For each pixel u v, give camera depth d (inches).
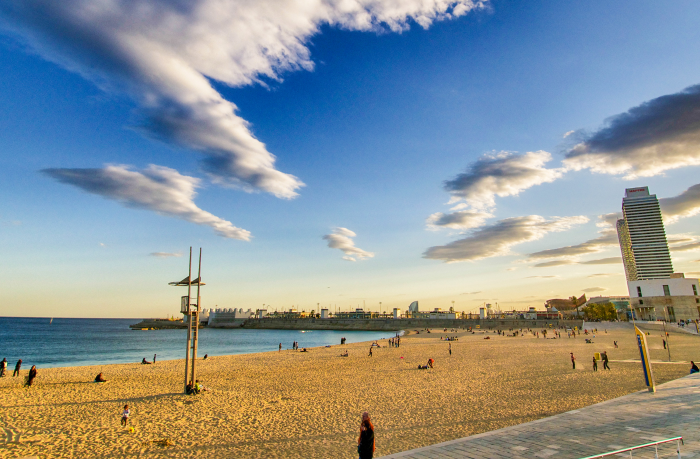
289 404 914.7
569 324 5925.2
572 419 580.7
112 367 1745.8
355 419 766.5
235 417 797.2
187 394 1040.2
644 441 460.1
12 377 1411.2
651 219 7549.2
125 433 688.4
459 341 3326.8
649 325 4033.0
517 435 512.7
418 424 712.4
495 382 1149.7
